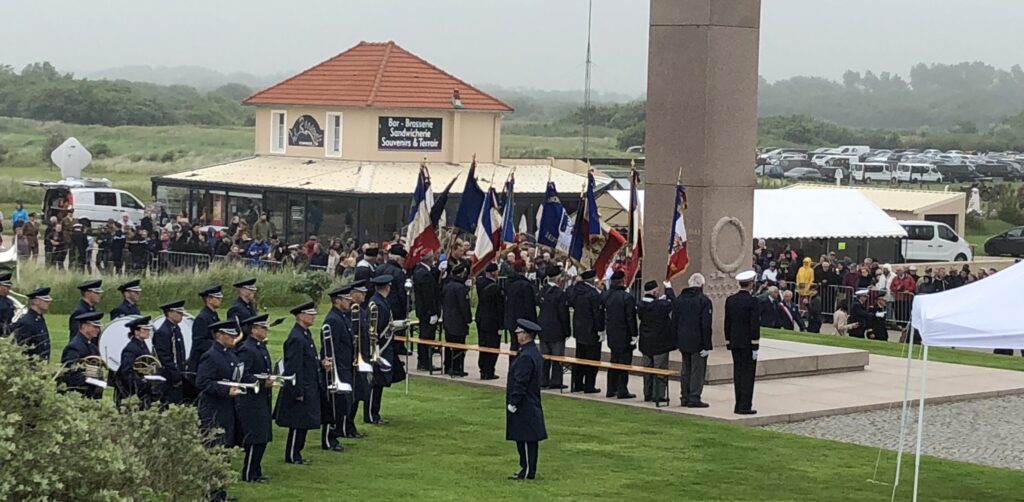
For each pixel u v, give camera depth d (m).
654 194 27.73
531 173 58.25
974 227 81.19
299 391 18.89
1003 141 188.88
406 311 27.38
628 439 21.64
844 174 101.50
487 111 58.44
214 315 19.19
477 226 29.36
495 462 19.75
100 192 56.25
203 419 17.30
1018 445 22.44
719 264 27.44
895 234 51.84
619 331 24.91
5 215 62.28
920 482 19.27
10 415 11.71
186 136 139.75
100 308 35.38
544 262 35.59
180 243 45.06
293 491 17.55
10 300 22.77
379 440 21.17
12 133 139.38
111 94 167.62
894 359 31.77
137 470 13.21
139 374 18.25
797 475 19.45
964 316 16.97
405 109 56.78
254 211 54.00
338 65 59.88
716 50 27.09
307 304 19.00
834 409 24.52
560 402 24.91
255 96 59.81
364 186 52.41
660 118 27.58
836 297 41.72
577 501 17.52
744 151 27.62
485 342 26.78
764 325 37.34
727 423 23.25
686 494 18.11
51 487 11.91
